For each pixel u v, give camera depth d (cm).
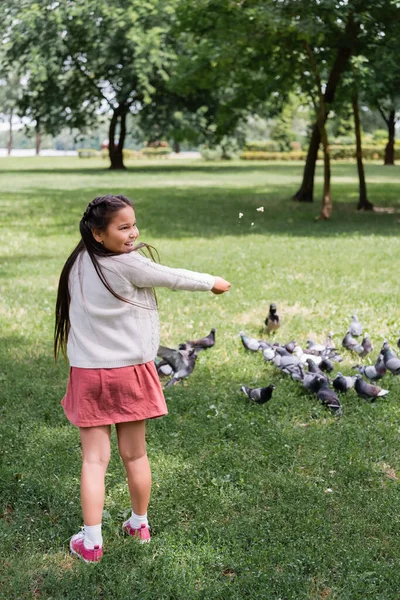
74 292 380
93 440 383
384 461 517
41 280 1152
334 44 2011
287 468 498
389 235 1720
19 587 365
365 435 551
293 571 380
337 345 802
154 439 540
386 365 672
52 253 1439
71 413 386
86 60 4406
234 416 587
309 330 850
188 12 1969
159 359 692
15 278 1167
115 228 372
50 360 741
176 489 463
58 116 4747
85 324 377
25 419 578
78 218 2056
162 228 1841
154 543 404
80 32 4141
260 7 1750
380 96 2034
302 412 600
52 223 1945
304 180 2623
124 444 394
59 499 448
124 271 373
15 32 3972
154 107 4784
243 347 777
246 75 2362
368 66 1903
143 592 361
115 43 4156
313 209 2364
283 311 941
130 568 382
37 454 510
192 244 1558
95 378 375
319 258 1362
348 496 458
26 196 2819
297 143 7925
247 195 2897
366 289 1079
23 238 1655
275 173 4481
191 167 5272
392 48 1858
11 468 487
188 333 832
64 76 4422
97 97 4816
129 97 4616
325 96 2139
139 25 3812
